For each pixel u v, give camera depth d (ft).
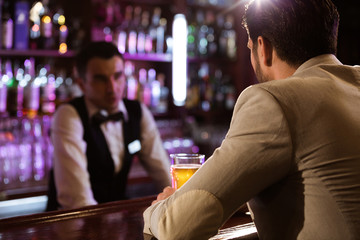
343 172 2.29
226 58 11.87
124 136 6.92
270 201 2.60
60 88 9.29
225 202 2.45
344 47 13.19
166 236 2.52
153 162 7.19
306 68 2.69
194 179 2.56
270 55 2.84
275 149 2.37
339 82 2.57
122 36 10.25
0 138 8.38
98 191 6.69
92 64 6.23
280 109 2.39
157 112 10.62
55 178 5.97
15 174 8.50
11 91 8.73
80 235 3.08
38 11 9.12
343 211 2.26
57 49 9.38
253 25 2.86
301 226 2.42
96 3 9.75
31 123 8.80
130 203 4.05
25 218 3.41
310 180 2.36
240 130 2.49
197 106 11.53
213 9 11.66
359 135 2.37
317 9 2.66
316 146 2.34
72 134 6.10
